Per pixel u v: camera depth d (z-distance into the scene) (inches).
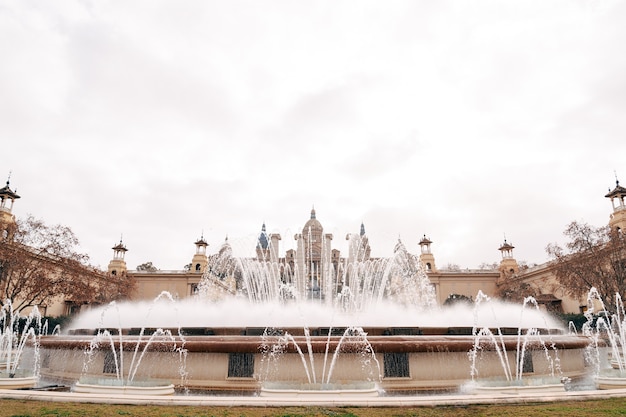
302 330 506.9
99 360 464.4
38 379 475.5
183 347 442.0
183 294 2856.8
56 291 1496.1
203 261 2960.1
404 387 426.6
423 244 3245.6
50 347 506.9
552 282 2374.5
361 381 425.4
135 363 452.1
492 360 452.8
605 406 304.5
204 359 440.5
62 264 1534.2
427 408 303.1
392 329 521.0
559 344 489.7
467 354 447.5
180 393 418.3
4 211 1723.7
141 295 2856.8
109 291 2186.3
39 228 1491.1
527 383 400.2
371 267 1125.1
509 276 2925.7
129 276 2834.6
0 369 593.0
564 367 494.9
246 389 424.8
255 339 456.1
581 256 1601.9
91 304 2048.5
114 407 299.9
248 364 436.5
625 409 292.7
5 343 821.2
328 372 429.4
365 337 447.5
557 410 293.3
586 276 1574.8
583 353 536.4
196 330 511.8
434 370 437.7
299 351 433.7
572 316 1651.1
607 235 1577.3
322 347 433.4
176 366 442.6
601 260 1530.5
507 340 467.5
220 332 508.1
